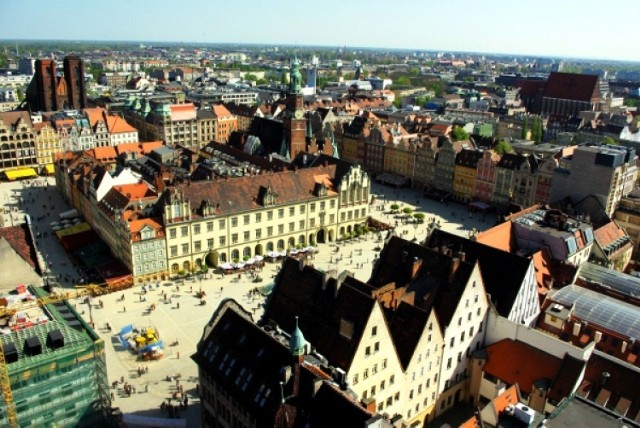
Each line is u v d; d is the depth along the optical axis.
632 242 170.00
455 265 89.00
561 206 169.00
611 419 61.56
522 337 90.44
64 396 71.12
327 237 170.75
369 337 74.19
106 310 122.94
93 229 165.25
